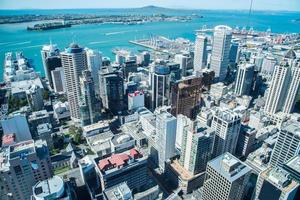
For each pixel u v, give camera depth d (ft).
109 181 598.75
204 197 633.20
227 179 529.04
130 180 638.12
